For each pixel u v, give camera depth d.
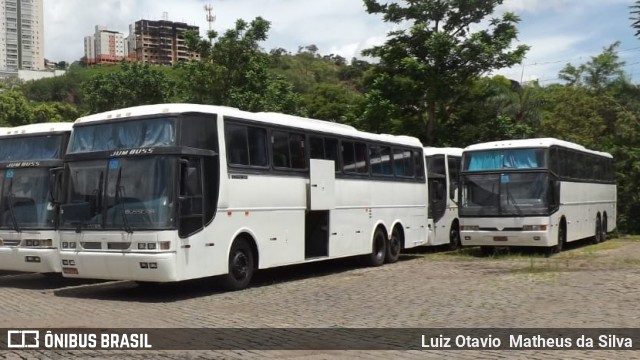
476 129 31.55
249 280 13.90
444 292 13.20
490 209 20.58
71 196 13.04
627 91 43.34
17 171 14.96
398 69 30.70
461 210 21.00
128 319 10.18
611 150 36.34
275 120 14.84
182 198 12.11
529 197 20.27
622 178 35.62
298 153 15.51
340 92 65.56
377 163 18.86
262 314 10.77
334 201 16.58
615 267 17.20
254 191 13.91
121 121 12.91
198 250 12.38
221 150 13.05
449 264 18.88
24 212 14.70
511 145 20.77
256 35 27.48
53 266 14.30
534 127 38.66
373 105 30.19
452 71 30.28
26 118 40.12
